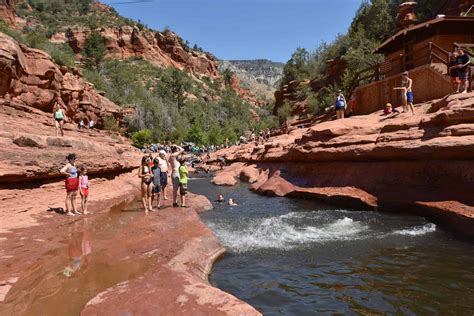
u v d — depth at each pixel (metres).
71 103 35.69
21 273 5.33
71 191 10.30
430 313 4.57
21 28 104.44
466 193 9.08
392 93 20.39
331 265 6.55
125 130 55.88
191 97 112.88
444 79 16.05
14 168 9.99
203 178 26.81
